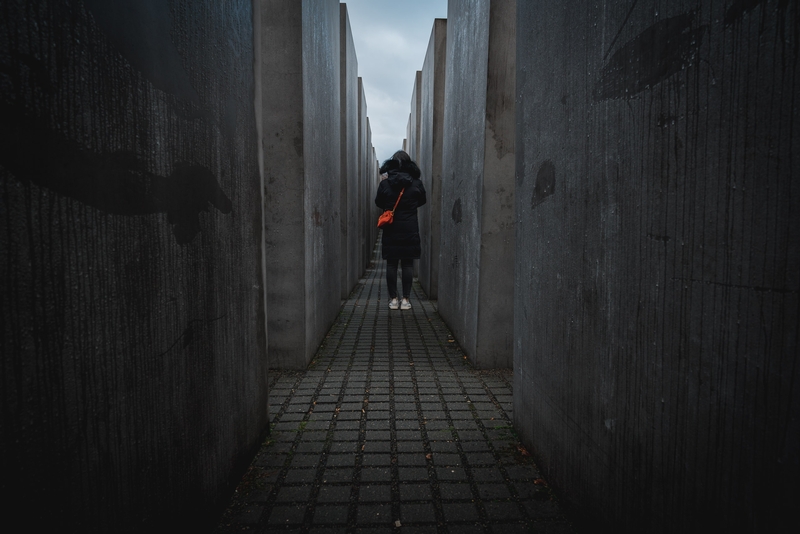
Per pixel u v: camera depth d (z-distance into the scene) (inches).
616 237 57.6
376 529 69.2
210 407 65.8
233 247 74.9
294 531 68.3
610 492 59.6
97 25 39.1
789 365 32.9
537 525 70.5
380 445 95.7
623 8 55.0
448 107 218.5
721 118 39.2
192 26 58.1
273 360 146.0
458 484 81.7
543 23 82.9
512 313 146.6
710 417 41.2
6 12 29.7
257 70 86.7
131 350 44.8
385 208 249.4
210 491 66.3
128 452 44.4
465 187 171.6
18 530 31.1
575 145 69.4
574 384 70.7
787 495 33.2
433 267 289.4
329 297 199.8
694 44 42.5
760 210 35.3
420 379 137.9
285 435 99.7
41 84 32.8
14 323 30.9
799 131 31.6
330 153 195.2
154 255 49.1
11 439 30.5
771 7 33.7
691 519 43.9
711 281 40.8
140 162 46.0
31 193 32.2
